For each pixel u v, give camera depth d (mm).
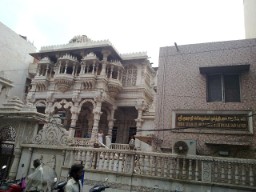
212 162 10422
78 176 5328
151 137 14688
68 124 30438
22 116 14617
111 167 11898
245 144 12055
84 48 30359
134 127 31078
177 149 11984
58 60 31234
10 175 13664
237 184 9773
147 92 30703
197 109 13664
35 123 15016
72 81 29875
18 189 9336
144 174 11180
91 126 30547
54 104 30172
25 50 38219
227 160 10141
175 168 10891
